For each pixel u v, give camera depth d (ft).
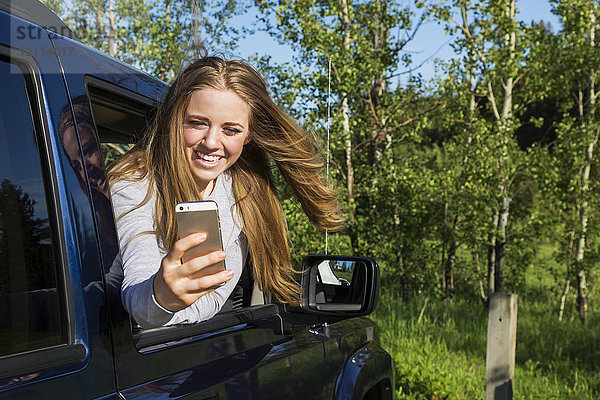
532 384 22.07
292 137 5.60
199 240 3.15
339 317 7.07
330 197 6.37
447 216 41.39
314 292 6.36
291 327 6.04
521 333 34.58
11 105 3.54
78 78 4.13
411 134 35.09
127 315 3.94
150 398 3.87
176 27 19.06
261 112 5.12
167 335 4.39
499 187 37.60
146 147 4.82
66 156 3.82
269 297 6.12
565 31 37.65
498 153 35.81
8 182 3.47
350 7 31.76
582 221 41.57
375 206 34.19
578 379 24.20
